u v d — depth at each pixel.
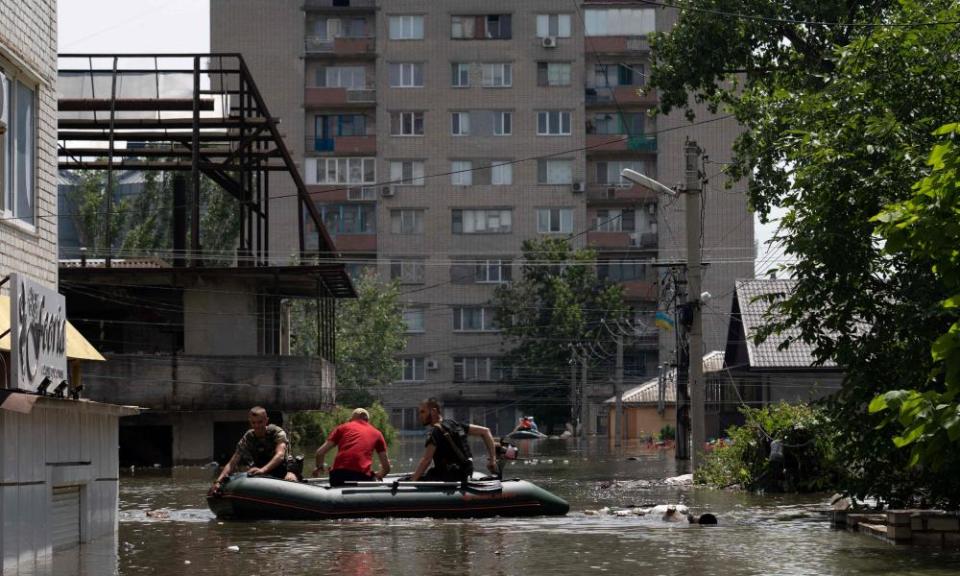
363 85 79.44
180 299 37.94
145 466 34.97
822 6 29.56
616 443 56.84
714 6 31.06
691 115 33.03
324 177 79.06
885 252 8.46
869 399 14.20
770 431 21.36
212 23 79.38
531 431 65.50
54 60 14.23
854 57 15.44
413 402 78.69
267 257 41.28
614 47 78.94
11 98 12.96
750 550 11.45
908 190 13.70
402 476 15.99
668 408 68.31
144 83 37.53
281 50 79.25
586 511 16.02
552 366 74.19
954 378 7.75
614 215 79.06
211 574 9.84
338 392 67.62
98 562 10.66
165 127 38.12
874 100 14.98
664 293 35.81
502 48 79.31
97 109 37.41
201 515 15.95
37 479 10.71
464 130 79.25
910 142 14.25
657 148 78.69
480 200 78.94
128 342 38.56
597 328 74.56
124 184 91.12
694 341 25.28
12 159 12.90
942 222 8.16
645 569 10.03
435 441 15.44
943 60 14.77
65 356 11.64
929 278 13.56
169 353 35.41
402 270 78.81
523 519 14.79
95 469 12.57
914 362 13.53
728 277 78.19
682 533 13.13
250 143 39.00
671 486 23.34
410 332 78.62
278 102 79.19
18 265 12.89
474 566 10.26
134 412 13.32
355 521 14.38
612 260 76.19
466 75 79.38
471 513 14.90
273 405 34.12
